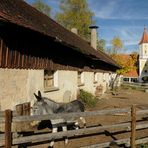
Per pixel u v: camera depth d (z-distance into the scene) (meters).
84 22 51.47
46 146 8.34
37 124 10.55
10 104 9.50
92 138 9.41
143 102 21.50
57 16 53.00
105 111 7.41
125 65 53.94
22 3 16.59
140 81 68.00
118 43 57.62
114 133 10.09
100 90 24.81
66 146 8.45
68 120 8.78
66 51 15.59
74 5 52.62
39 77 11.87
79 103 8.99
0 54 8.77
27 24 9.09
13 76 9.67
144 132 10.48
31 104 11.06
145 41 70.50
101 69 27.81
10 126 5.89
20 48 10.06
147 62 68.44
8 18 7.93
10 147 5.91
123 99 23.36
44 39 11.47
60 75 14.70
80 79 19.89
